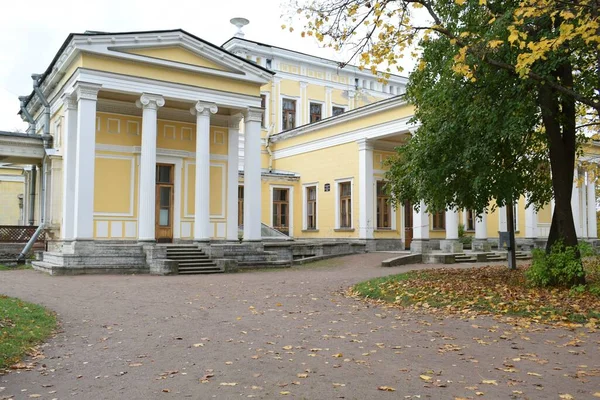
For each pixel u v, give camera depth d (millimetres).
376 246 29172
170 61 21172
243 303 11531
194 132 24453
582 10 8742
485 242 24922
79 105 19500
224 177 24922
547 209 33188
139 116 22844
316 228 32719
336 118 30844
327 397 5121
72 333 8359
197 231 21469
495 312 9750
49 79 23016
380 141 29859
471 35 11133
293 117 38094
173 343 7582
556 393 5203
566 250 11336
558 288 11133
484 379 5676
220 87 22547
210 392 5309
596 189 36281
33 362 6566
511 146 12758
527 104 10969
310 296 12609
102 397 5219
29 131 29031
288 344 7457
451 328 8562
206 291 13602
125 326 8898
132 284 15094
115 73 20141
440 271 16391
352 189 29953
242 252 21859
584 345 7273
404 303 11164
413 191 15539
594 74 11828
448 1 12227
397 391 5289
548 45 8312
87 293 13070
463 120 11945
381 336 7977
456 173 12719
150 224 20359
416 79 13750
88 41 19484
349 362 6434
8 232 23469
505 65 10391
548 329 8344
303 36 10945
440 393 5215
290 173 34719
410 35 10578
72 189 20719
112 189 22016
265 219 32844
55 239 22531
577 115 13781
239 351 7051
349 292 13195
